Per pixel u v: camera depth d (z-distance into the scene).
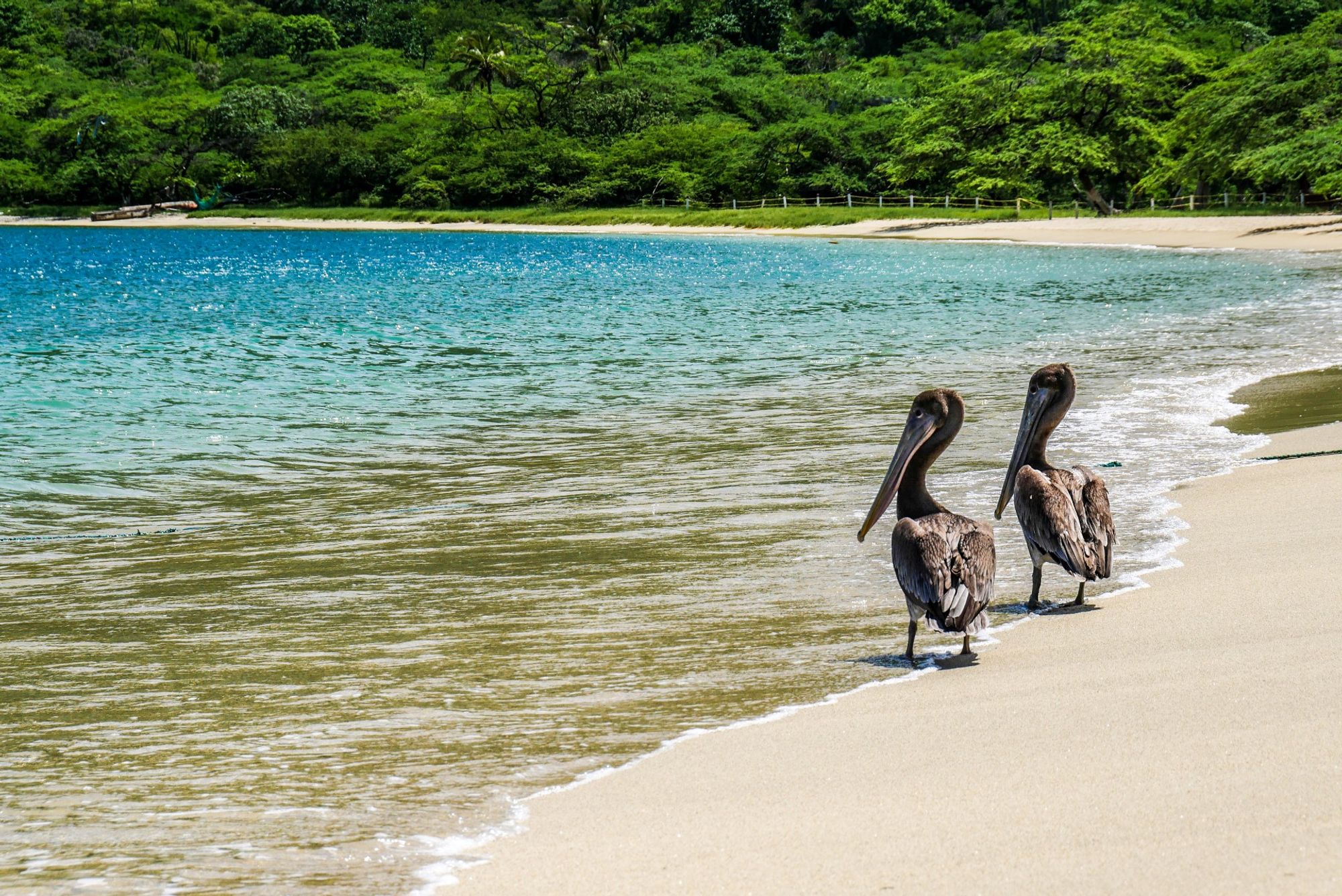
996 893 3.19
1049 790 3.88
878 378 17.75
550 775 4.53
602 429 14.22
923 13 152.12
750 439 13.12
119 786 4.56
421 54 168.50
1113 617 6.21
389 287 40.88
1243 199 72.19
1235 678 4.88
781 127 97.06
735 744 4.73
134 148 123.00
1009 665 5.56
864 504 9.70
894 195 88.94
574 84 121.75
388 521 9.96
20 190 120.25
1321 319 23.31
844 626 6.48
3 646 6.64
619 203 104.56
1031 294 32.81
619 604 7.12
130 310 32.38
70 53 162.88
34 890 3.71
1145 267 43.06
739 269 48.44
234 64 158.12
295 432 14.49
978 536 5.33
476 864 3.76
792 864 3.50
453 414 15.58
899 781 4.12
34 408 16.20
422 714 5.30
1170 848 3.34
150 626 7.01
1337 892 2.98
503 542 8.95
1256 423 12.27
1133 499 9.12
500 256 64.12
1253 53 67.75
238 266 55.22
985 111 78.31
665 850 3.70
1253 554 7.18
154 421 15.24
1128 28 79.50
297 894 3.63
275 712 5.40
